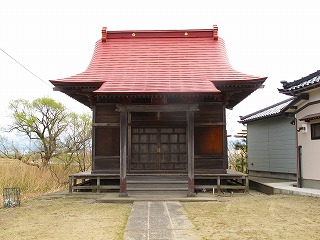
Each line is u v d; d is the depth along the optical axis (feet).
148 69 42.73
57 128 69.15
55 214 27.40
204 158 40.06
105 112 40.86
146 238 18.92
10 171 50.03
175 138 41.19
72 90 39.70
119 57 45.83
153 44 48.06
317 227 21.27
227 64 43.88
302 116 38.01
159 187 38.50
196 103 35.68
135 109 35.86
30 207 30.99
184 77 39.88
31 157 64.13
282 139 51.44
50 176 54.08
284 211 26.55
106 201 33.37
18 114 65.77
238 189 41.09
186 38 48.88
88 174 39.88
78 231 21.07
